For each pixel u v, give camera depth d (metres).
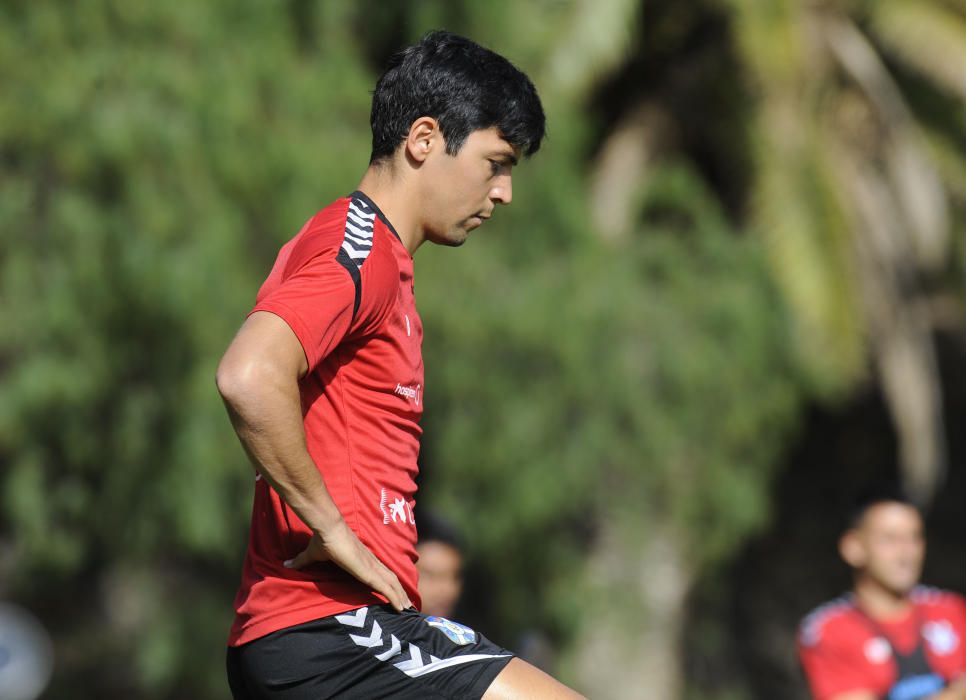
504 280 39.75
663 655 45.66
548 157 41.97
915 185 47.91
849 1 48.94
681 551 44.44
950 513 65.69
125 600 54.03
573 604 41.44
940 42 49.47
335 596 8.60
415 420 9.17
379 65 44.62
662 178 47.97
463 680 8.59
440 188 9.05
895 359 50.00
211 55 36.81
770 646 64.12
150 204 33.72
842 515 65.88
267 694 8.71
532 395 39.12
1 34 35.00
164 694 44.12
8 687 32.88
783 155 46.31
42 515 36.28
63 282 33.91
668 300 42.88
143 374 35.09
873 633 17.41
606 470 41.78
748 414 42.47
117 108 34.09
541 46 43.81
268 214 36.06
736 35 45.91
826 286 45.09
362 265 8.41
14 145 34.53
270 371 7.84
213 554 37.78
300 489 8.10
